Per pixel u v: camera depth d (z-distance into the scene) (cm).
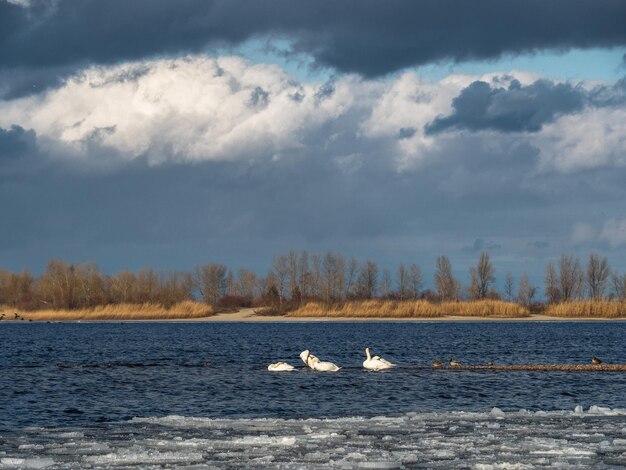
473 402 4612
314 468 2492
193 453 2739
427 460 2630
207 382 5644
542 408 4388
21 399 4803
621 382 5462
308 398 4794
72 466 2545
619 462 2570
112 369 6738
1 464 2570
